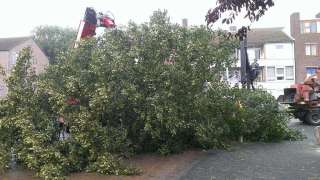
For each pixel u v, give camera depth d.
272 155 12.31
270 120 14.84
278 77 62.34
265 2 8.07
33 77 11.32
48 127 10.62
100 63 11.07
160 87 11.39
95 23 14.81
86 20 14.76
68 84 10.79
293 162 11.34
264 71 62.06
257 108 14.88
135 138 12.25
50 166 10.14
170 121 11.27
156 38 11.68
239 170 10.52
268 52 62.34
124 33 11.91
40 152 10.26
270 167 10.80
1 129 10.72
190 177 9.96
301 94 23.36
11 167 11.30
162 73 11.26
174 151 12.59
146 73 11.35
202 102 12.05
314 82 23.44
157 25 11.89
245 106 14.71
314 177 9.78
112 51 11.48
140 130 12.09
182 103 11.79
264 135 14.70
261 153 12.62
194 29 12.44
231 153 12.62
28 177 10.43
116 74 11.14
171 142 12.50
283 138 15.27
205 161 11.55
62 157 10.41
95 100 10.63
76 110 10.85
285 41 62.44
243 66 17.30
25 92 10.95
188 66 11.78
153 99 11.09
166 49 11.66
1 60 58.44
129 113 11.84
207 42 12.20
